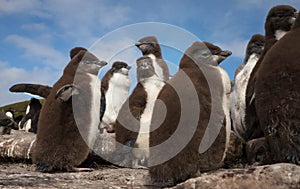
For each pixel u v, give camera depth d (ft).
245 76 5.32
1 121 8.36
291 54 3.65
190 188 2.96
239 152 5.12
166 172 3.84
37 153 5.19
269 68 3.71
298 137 3.49
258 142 4.53
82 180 4.39
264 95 3.70
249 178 2.89
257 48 5.50
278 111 3.59
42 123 5.28
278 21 5.07
